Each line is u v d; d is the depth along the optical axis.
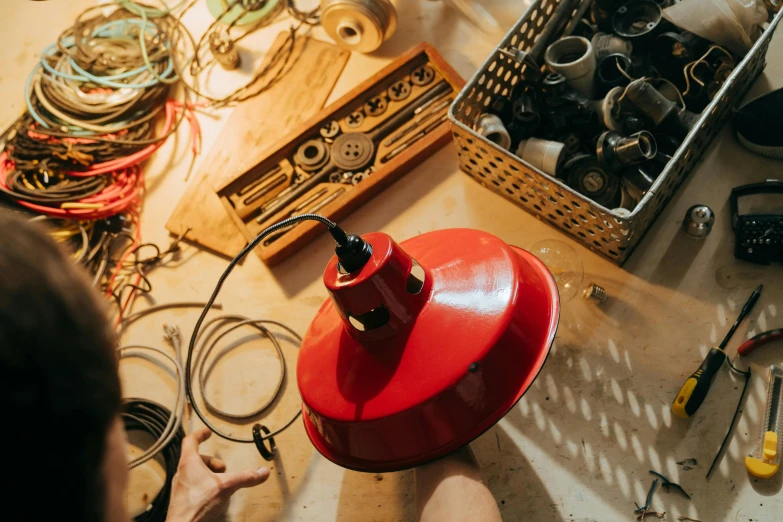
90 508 0.45
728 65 1.25
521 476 1.13
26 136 1.57
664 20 1.31
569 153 1.31
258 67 1.68
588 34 1.42
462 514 0.89
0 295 0.38
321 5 1.56
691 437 1.11
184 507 1.02
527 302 0.86
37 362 0.39
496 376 0.82
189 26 1.78
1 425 0.39
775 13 1.29
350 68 1.63
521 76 1.37
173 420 1.22
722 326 1.18
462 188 1.42
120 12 1.77
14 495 0.41
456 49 1.60
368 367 0.85
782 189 1.25
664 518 1.06
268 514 1.18
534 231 1.34
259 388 1.31
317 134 1.52
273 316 1.38
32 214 1.52
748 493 1.05
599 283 1.26
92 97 1.60
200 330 1.39
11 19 1.87
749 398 1.12
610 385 1.17
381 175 1.41
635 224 1.14
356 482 1.18
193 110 1.65
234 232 1.46
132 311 1.43
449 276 0.88
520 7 1.55
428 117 1.49
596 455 1.12
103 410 0.43
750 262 1.22
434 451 0.85
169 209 1.54
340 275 0.82
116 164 1.53
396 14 1.55
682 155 1.13
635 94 1.20
